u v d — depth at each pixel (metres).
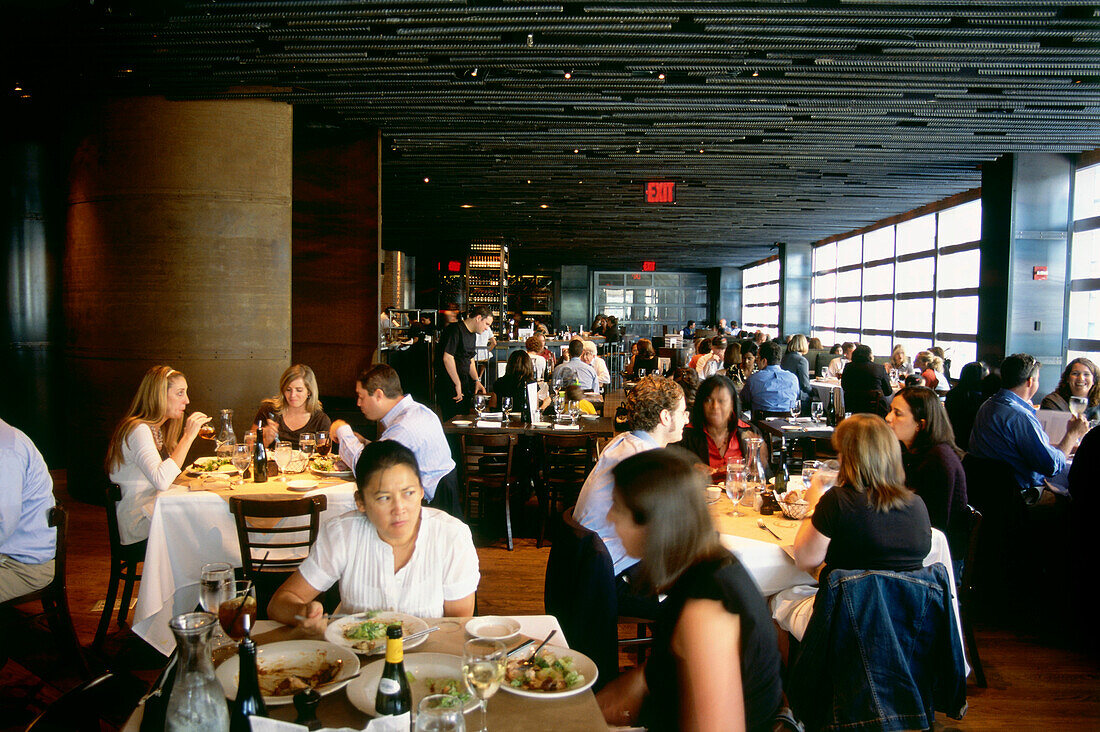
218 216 5.91
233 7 4.36
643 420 3.04
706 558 1.55
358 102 6.35
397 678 1.44
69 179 6.19
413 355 9.23
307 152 7.66
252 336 6.05
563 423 5.97
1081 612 3.95
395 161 9.19
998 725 3.02
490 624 1.95
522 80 5.70
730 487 3.20
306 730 1.32
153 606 3.32
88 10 4.39
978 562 4.46
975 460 4.43
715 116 6.80
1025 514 4.41
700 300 26.72
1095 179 8.02
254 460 3.75
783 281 18.22
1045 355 8.32
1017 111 6.53
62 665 3.13
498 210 13.56
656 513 1.55
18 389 7.53
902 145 7.89
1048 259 8.29
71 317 6.25
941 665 2.46
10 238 7.41
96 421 6.11
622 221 14.75
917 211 12.52
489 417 6.22
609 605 2.37
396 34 4.74
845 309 16.11
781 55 5.14
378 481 2.00
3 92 5.93
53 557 3.14
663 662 1.58
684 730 1.49
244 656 1.39
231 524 3.46
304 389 4.56
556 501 5.87
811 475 3.42
